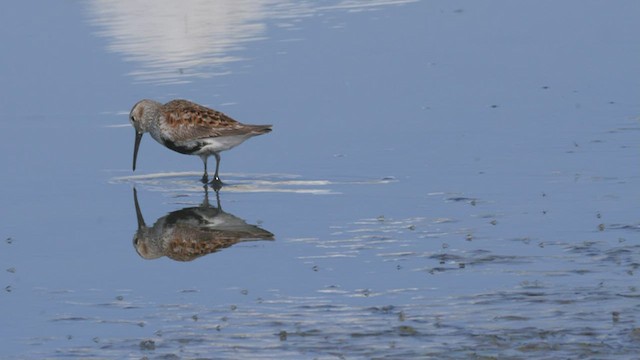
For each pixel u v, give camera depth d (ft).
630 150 54.80
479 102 65.62
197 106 55.47
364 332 32.68
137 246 44.29
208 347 32.19
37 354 32.48
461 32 84.02
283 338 32.55
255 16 91.91
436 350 30.73
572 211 45.73
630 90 66.49
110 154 59.31
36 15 93.09
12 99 69.67
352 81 71.10
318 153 57.41
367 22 88.38
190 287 38.75
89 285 39.52
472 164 53.98
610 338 30.96
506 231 43.45
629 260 38.75
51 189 53.42
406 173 53.26
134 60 78.23
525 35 82.33
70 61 78.28
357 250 42.14
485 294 35.81
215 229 46.21
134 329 34.40
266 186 53.01
